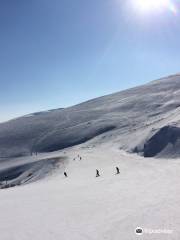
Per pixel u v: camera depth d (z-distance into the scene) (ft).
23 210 92.63
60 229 67.72
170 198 79.41
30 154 504.02
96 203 89.20
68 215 79.30
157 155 223.71
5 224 78.43
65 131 575.38
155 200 80.33
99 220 70.03
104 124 542.57
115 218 69.10
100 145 375.86
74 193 111.55
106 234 58.90
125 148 289.33
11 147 561.43
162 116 442.09
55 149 503.61
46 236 64.44
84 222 70.54
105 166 210.79
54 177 207.51
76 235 61.87
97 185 125.59
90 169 207.31
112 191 105.70
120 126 510.58
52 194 115.24
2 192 143.23
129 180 128.98
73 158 290.56
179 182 105.40
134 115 582.76
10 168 367.25
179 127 246.27
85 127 560.20
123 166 196.54
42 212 86.74
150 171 151.23
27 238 64.95
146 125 377.30
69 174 200.44
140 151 251.80
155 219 61.98
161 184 106.93
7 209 96.99
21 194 126.11
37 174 280.92
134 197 89.81
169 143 232.53
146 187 104.63
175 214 63.00
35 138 593.83
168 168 152.56
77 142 499.51
